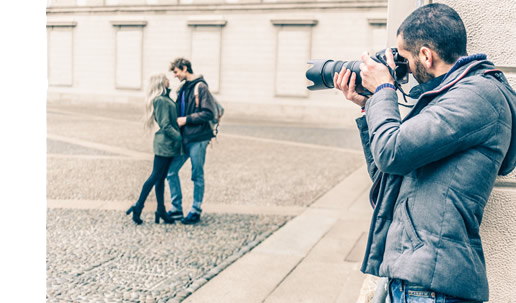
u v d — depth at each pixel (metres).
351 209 6.24
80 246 4.62
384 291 1.91
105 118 18.11
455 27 1.49
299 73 21.36
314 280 3.88
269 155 10.48
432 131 1.38
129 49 23.91
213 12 22.27
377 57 1.59
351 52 20.81
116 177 7.83
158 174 5.29
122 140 12.09
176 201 5.45
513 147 1.49
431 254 1.40
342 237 5.05
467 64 1.48
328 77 1.75
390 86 1.53
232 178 8.03
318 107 21.09
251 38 21.86
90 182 7.43
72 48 24.78
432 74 1.54
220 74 22.38
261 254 4.49
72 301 3.42
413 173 1.49
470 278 1.39
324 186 7.62
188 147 5.32
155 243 4.76
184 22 22.80
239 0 21.81
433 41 1.50
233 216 5.80
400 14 2.48
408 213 1.47
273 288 3.71
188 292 3.62
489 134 1.40
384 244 1.58
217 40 22.33
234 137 13.45
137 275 3.95
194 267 4.14
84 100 24.84
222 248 4.64
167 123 5.12
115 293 3.58
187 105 5.21
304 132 15.55
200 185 5.42
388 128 1.45
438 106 1.42
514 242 2.03
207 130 5.26
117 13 23.88
